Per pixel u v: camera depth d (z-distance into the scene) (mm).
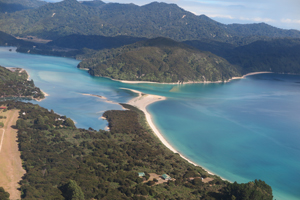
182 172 169000
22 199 120750
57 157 168125
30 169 149625
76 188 125625
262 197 132625
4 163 157500
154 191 137500
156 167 172375
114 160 174500
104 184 140375
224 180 171500
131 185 144125
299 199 161125
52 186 135125
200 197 139500
